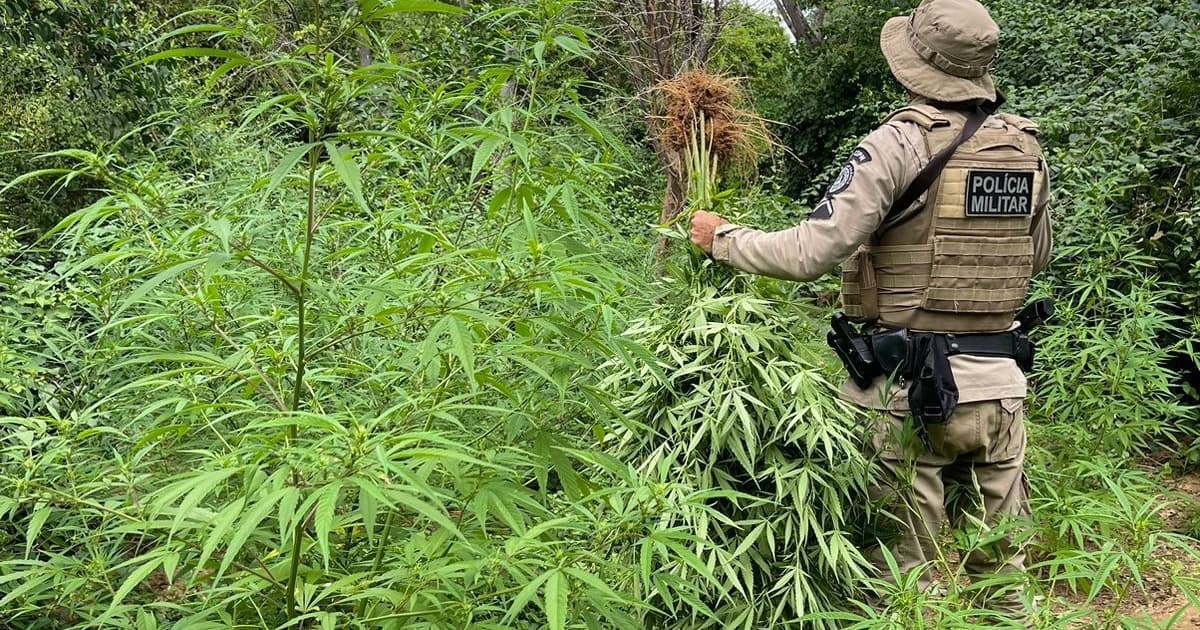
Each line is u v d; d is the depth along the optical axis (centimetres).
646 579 152
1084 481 392
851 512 270
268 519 184
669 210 459
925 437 265
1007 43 799
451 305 166
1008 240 263
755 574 254
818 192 867
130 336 259
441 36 445
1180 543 205
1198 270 496
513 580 178
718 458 255
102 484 179
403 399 193
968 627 189
